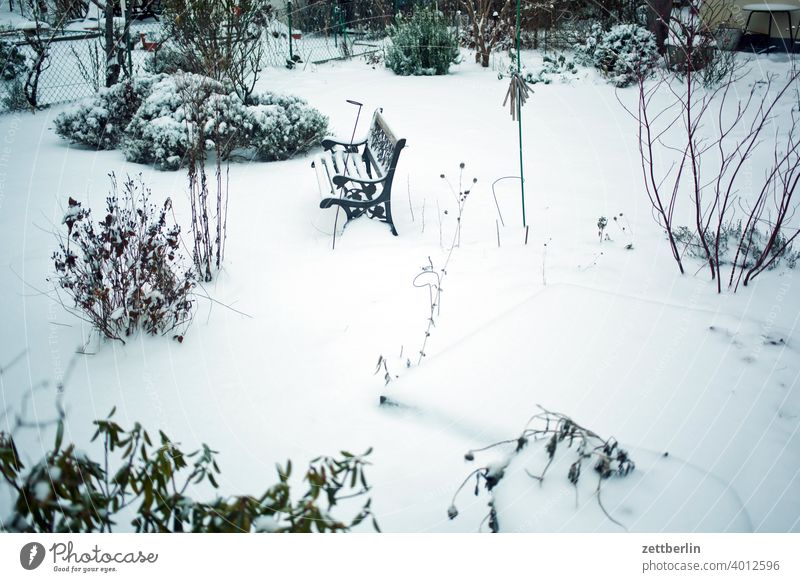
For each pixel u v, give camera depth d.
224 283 4.83
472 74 12.60
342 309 4.47
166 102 7.68
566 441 2.83
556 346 3.73
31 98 10.27
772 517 2.66
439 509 2.76
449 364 3.59
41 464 1.79
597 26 12.67
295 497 2.84
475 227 5.86
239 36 10.06
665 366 3.56
